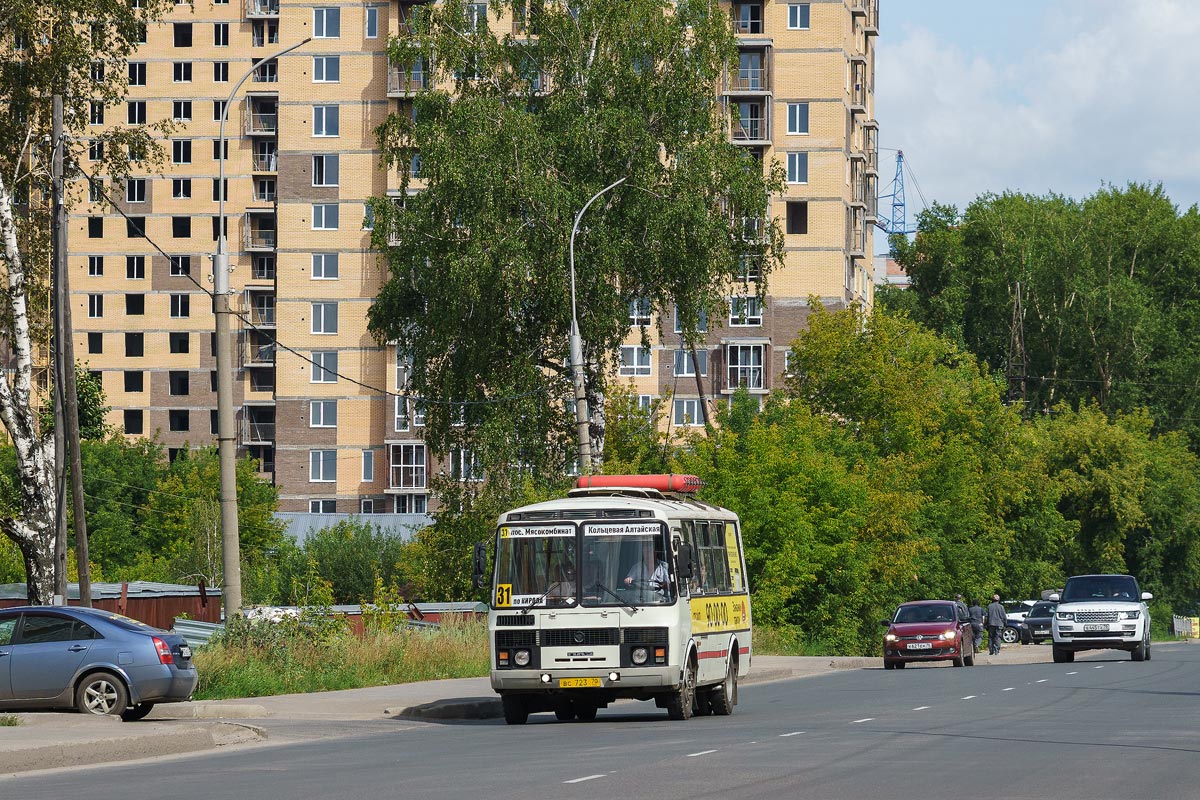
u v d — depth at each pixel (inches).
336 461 5354.3
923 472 3772.1
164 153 2461.9
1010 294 6176.2
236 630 1704.0
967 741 1032.2
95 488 5526.6
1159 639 5142.7
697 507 1443.2
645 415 3193.9
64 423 2094.0
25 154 2429.9
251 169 6515.8
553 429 2800.2
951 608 2645.2
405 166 2913.4
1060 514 4665.4
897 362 3784.5
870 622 3253.0
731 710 1430.9
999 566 4151.1
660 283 2736.2
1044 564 4645.7
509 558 1293.1
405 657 1894.7
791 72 5103.3
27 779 880.3
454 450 2822.3
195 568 4586.6
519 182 2610.7
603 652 1263.5
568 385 2785.4
